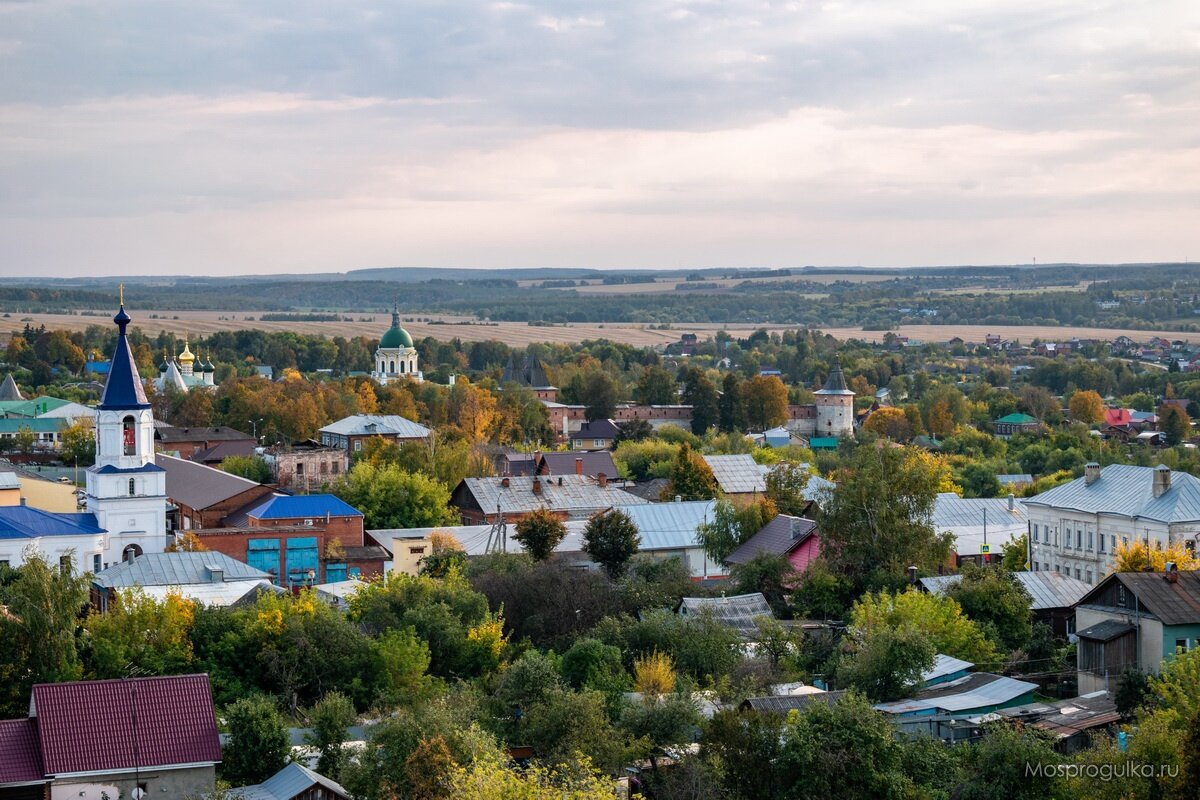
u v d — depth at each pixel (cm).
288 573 12138
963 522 13775
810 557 11706
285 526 12400
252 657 8425
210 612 8825
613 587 10625
